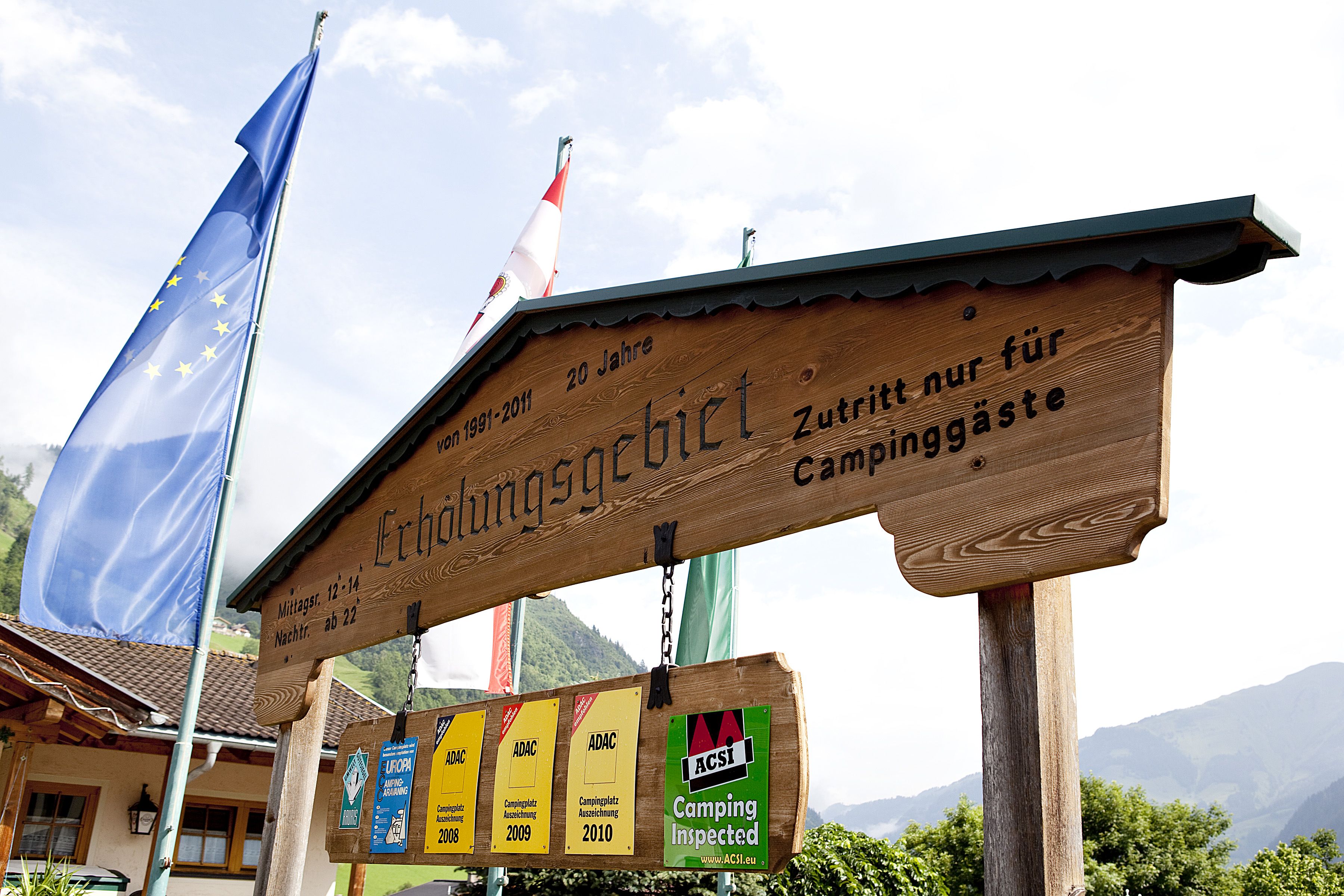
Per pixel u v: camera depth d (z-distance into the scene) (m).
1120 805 30.48
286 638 5.98
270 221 8.73
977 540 2.54
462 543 4.62
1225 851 30.94
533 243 10.51
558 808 3.68
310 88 9.15
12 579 89.81
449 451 4.89
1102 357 2.39
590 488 3.96
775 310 3.35
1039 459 2.46
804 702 2.96
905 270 2.88
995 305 2.67
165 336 8.18
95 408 7.76
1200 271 2.32
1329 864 35.78
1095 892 26.84
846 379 3.04
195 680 7.72
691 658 12.10
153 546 7.73
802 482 3.09
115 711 9.77
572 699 3.76
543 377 4.39
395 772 4.62
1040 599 2.50
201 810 12.52
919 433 2.77
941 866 25.98
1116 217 2.36
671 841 3.21
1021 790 2.39
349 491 5.59
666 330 3.80
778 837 2.88
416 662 4.85
